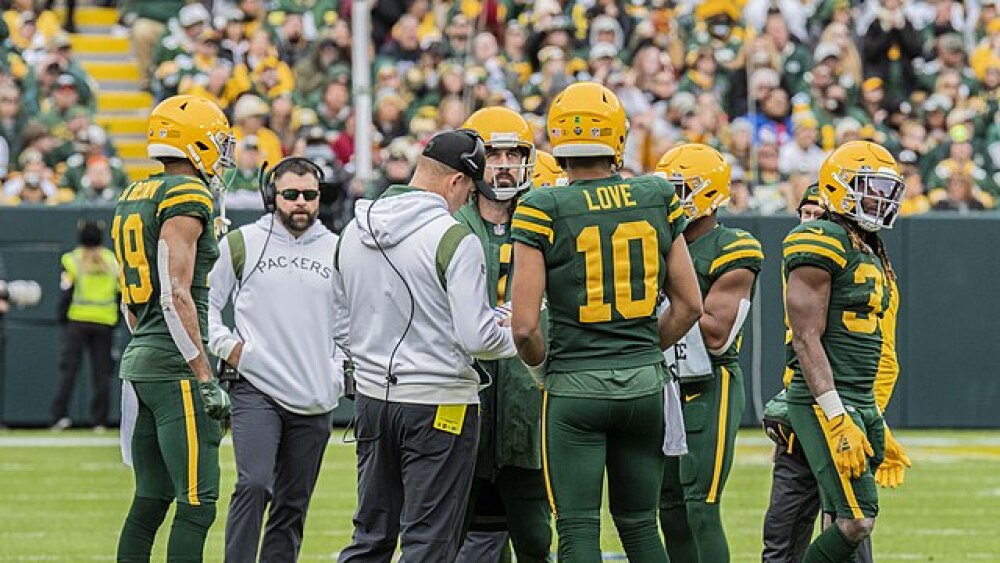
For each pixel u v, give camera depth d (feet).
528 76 194.39
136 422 76.54
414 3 200.13
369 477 70.64
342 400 167.63
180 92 187.83
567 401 66.85
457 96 184.96
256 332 79.10
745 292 77.30
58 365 163.32
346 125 185.47
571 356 67.21
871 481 71.10
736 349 78.33
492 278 76.33
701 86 192.95
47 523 110.83
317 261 80.02
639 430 67.51
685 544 78.07
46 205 163.53
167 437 74.54
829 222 71.61
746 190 175.94
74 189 174.91
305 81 192.65
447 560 69.67
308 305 79.41
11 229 163.02
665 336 68.44
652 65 191.83
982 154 191.11
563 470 67.05
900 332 166.40
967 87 198.90
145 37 204.23
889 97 200.85
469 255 68.74
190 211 74.13
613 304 66.74
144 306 75.36
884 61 200.64
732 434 77.82
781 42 196.75
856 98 197.57
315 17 201.36
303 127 182.39
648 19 196.85
